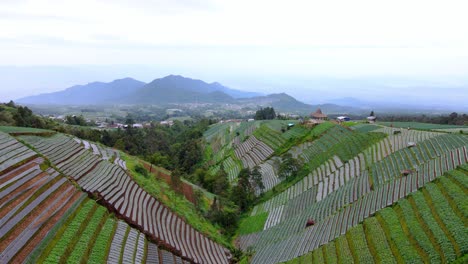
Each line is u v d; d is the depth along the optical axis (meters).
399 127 70.88
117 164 46.66
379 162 48.22
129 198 36.84
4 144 33.59
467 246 22.02
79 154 42.28
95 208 30.14
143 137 111.69
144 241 29.91
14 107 80.38
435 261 22.17
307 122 90.56
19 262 19.67
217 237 42.84
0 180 26.97
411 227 27.14
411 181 36.34
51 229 24.02
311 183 54.38
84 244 24.27
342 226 34.09
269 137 88.75
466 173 32.16
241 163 80.94
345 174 50.53
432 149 45.09
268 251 37.50
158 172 60.31
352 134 68.56
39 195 27.55
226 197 60.78
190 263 32.00
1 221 22.08
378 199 35.84
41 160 33.69
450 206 27.88
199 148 105.12
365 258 26.11
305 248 33.44
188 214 43.66
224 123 143.88
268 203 55.38
